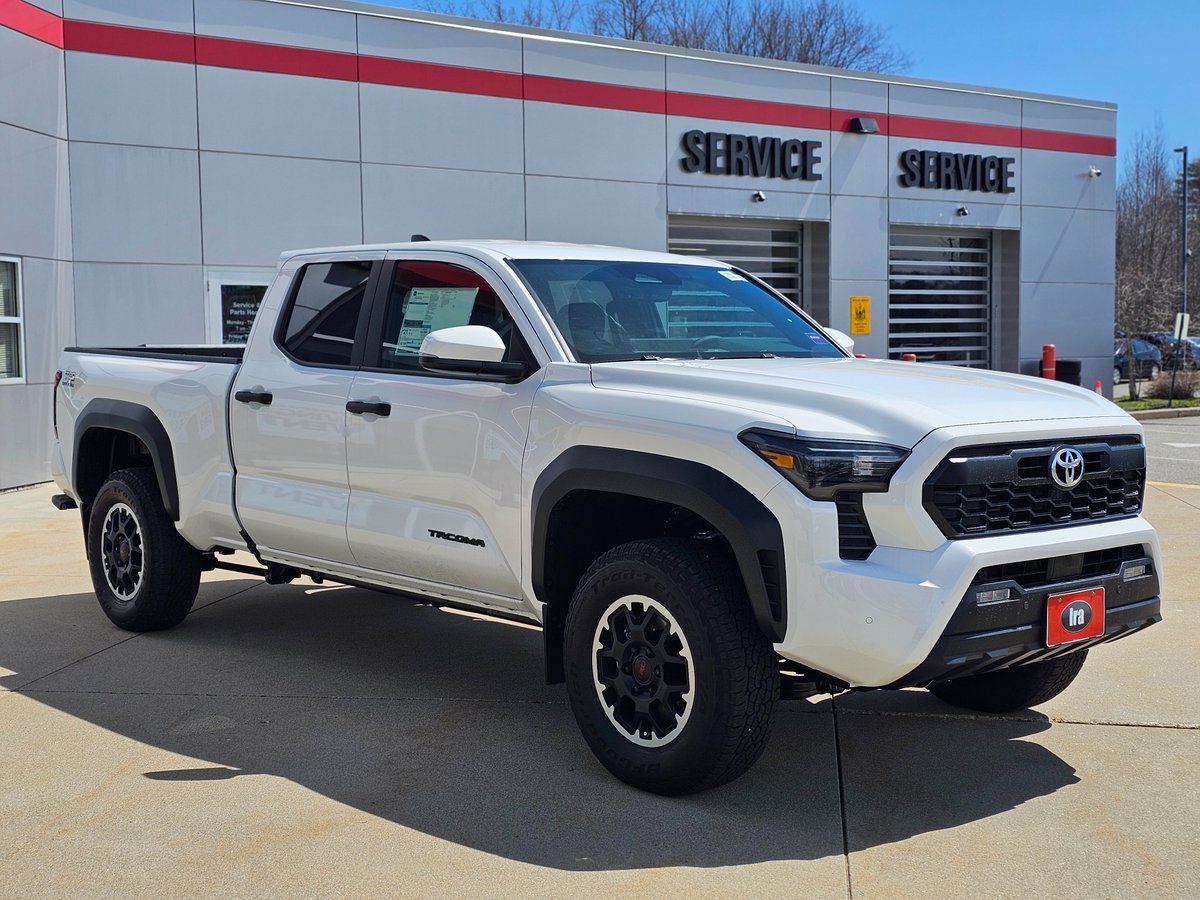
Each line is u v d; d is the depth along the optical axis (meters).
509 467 4.40
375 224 14.82
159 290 13.47
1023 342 21.39
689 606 3.78
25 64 12.05
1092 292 22.02
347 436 5.04
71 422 6.58
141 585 6.14
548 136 16.11
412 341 4.97
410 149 15.02
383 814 3.89
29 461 12.33
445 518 4.68
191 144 13.59
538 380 4.41
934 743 4.59
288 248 14.25
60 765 4.36
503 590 4.55
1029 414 3.90
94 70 12.95
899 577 3.54
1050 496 3.85
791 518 3.61
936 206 20.03
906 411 3.71
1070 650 3.92
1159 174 60.50
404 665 5.74
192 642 6.16
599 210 16.64
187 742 4.61
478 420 4.53
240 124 13.86
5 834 3.76
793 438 3.63
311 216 14.38
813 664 3.67
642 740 4.03
